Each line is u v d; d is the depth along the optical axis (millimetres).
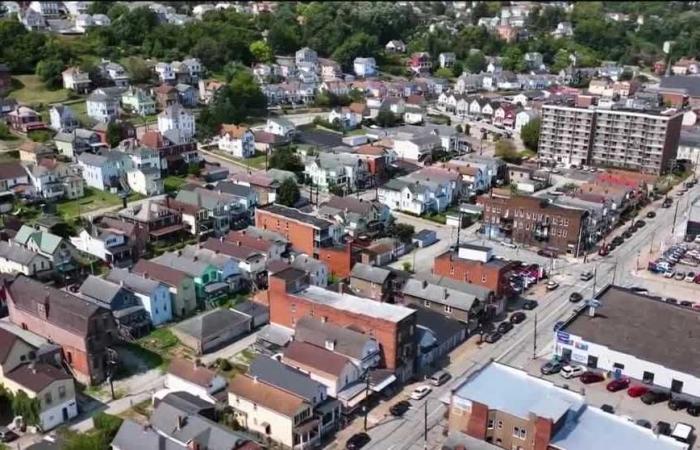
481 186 182375
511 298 121750
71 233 136000
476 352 104250
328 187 176500
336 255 128500
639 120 199125
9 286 103500
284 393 82938
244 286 121750
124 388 92375
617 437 74875
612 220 158375
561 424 75625
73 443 74812
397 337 93125
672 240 151625
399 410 88438
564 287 127500
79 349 92500
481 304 111062
